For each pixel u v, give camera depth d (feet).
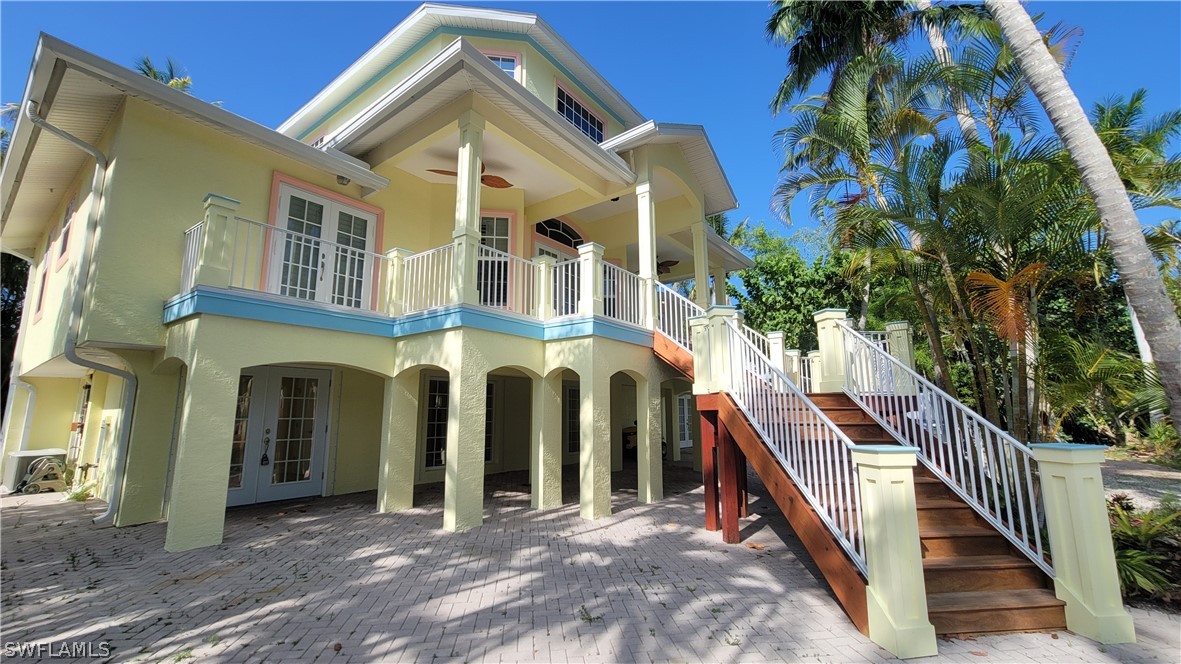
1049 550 13.78
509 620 12.21
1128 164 18.94
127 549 17.98
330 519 22.67
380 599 13.50
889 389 21.12
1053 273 17.93
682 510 25.29
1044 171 16.51
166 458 23.08
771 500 29.17
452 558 17.12
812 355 30.19
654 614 12.58
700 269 36.96
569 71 39.29
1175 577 14.05
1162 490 26.81
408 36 35.47
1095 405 19.39
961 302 19.27
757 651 10.66
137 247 20.42
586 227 42.65
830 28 44.68
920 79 21.42
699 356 21.49
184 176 21.95
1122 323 36.73
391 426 24.31
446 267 26.84
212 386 18.33
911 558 10.79
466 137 22.97
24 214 31.27
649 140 30.04
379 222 29.32
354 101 39.63
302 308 20.94
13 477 32.65
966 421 15.96
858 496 12.17
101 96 20.27
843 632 11.57
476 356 21.57
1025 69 15.74
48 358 26.73
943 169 18.74
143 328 20.35
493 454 39.78
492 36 35.40
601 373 24.04
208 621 12.04
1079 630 11.60
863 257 21.24
